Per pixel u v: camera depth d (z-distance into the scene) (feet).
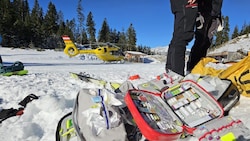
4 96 14.16
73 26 258.57
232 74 9.45
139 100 7.38
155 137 6.23
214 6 11.46
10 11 191.31
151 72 30.81
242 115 7.84
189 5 10.34
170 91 8.26
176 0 10.66
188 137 6.81
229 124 6.56
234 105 8.43
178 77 9.19
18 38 190.19
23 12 258.57
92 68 44.06
